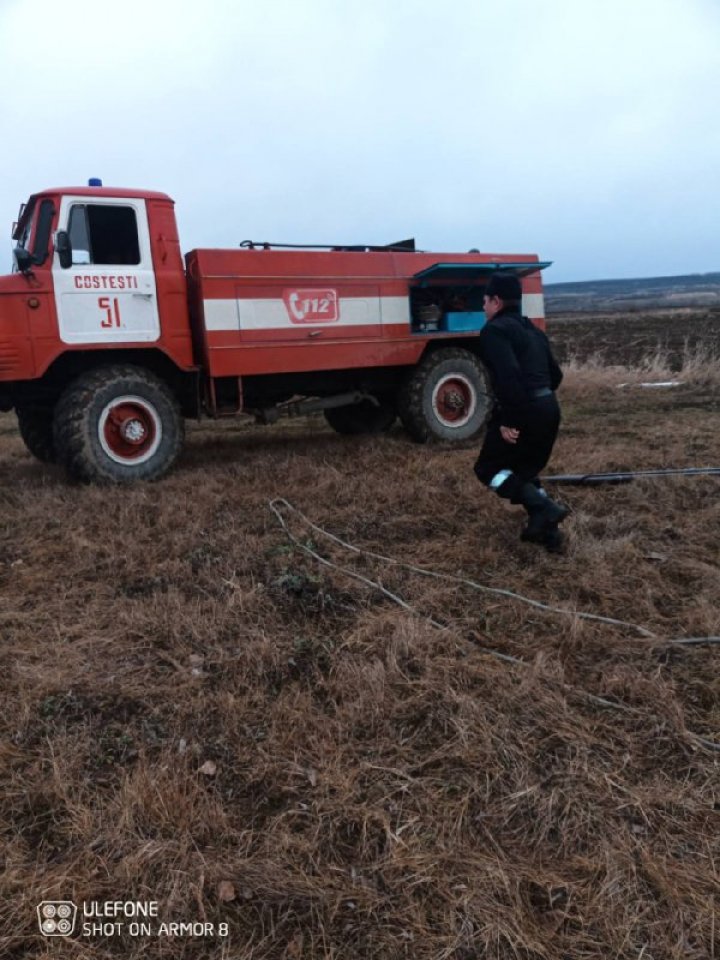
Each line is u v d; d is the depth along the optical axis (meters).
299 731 2.59
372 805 2.24
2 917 1.90
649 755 2.46
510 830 2.17
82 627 3.39
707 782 2.31
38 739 2.59
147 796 2.25
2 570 4.21
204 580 3.86
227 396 6.68
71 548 4.43
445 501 5.19
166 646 3.22
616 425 8.15
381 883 1.99
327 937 1.83
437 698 2.74
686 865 2.01
